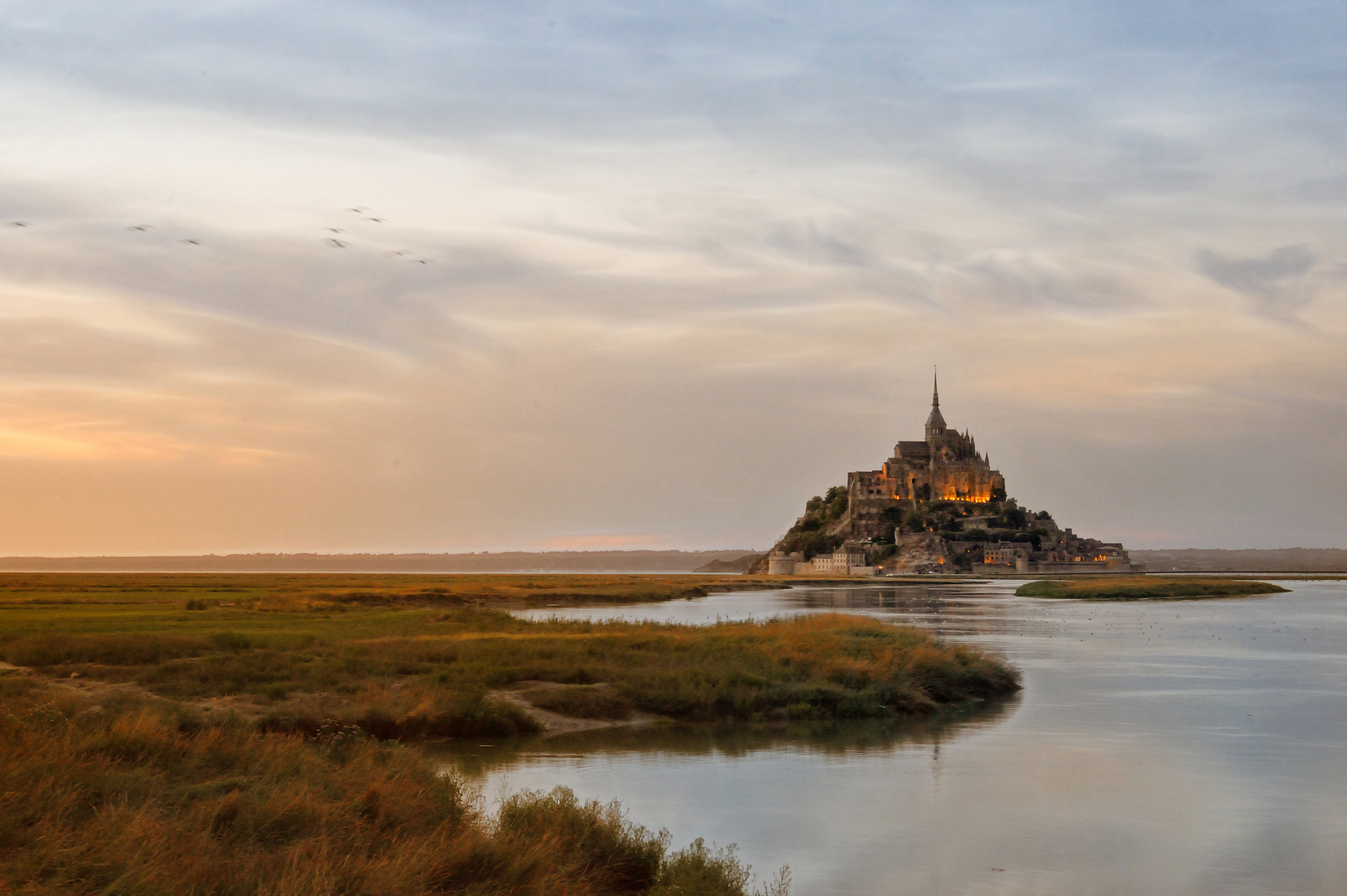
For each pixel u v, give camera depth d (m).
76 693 43.91
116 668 52.75
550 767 40.06
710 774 39.34
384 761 32.94
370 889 19.86
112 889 18.48
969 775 39.53
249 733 33.78
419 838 23.25
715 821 32.75
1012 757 42.81
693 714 50.59
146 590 179.88
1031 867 28.61
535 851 23.28
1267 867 28.75
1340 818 33.69
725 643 68.19
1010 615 149.38
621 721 49.19
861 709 52.06
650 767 40.50
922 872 28.12
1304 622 133.50
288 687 48.31
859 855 29.52
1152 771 40.41
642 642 68.31
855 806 34.84
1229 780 38.91
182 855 20.62
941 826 32.47
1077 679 70.25
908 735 47.88
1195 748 44.91
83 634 70.69
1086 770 40.53
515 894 21.58
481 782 36.97
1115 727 50.34
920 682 58.28
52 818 21.94
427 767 32.03
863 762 41.62
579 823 26.66
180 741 31.25
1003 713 54.50
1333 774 39.97
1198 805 35.28
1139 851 30.12
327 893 19.02
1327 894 26.69
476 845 23.00
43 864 19.22
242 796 24.89
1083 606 182.00
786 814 33.69
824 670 57.62
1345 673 73.81
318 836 22.75
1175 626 123.81
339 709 44.31
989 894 26.44
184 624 85.69
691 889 23.11
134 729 30.62
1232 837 31.55
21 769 24.44
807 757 42.69
